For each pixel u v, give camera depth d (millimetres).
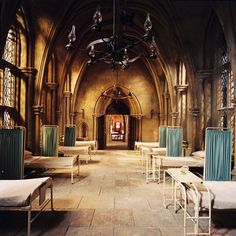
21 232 4871
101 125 21281
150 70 20422
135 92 21031
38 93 11875
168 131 10836
